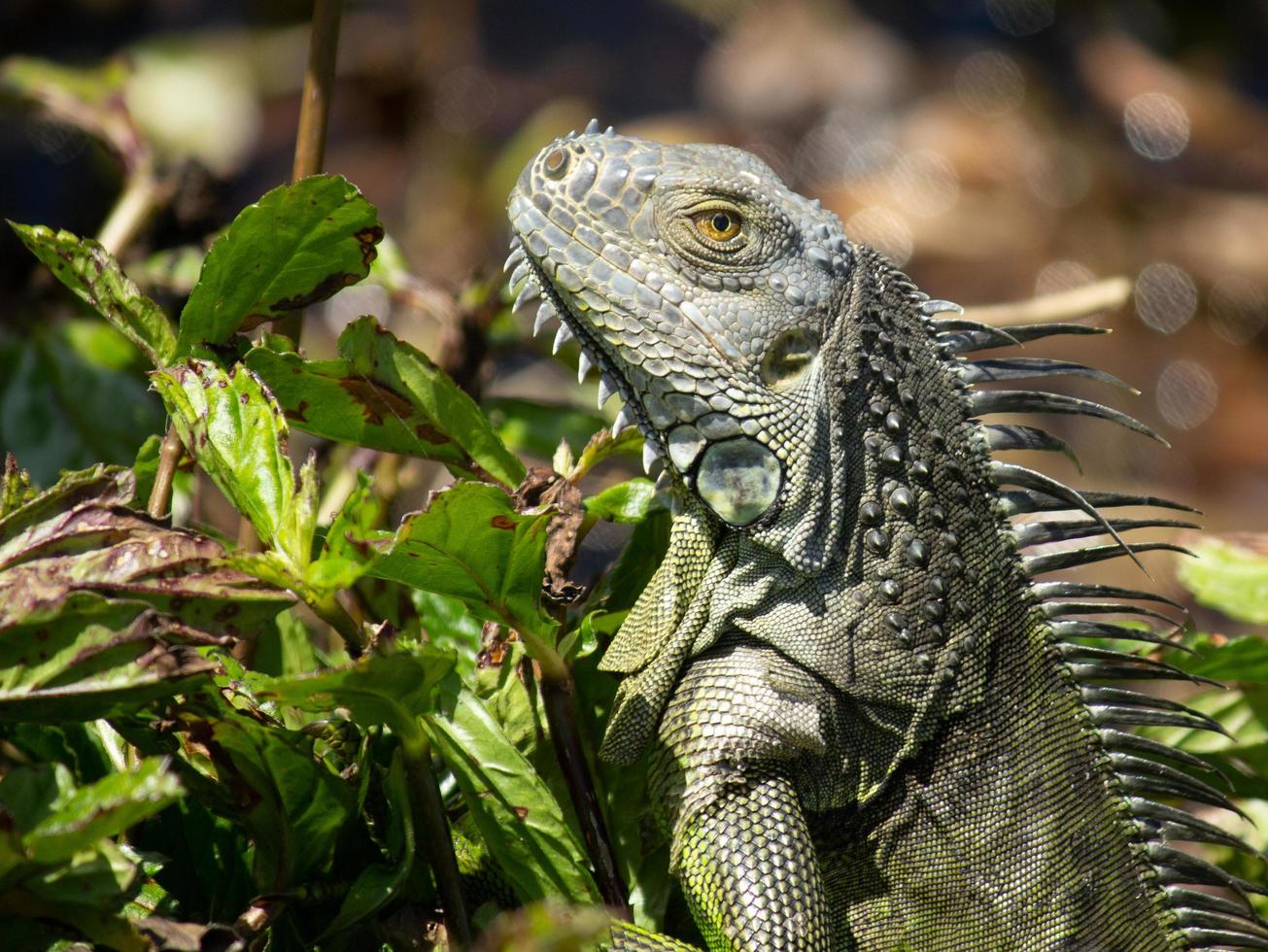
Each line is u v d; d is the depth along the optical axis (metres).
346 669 4.91
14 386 9.23
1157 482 20.45
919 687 6.33
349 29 23.91
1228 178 26.72
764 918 5.86
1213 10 29.80
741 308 6.26
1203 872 6.61
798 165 26.61
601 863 5.94
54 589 4.73
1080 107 28.05
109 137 9.34
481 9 27.98
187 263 8.93
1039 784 6.49
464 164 22.00
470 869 6.23
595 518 6.55
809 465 6.26
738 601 6.27
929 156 25.97
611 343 6.30
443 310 8.41
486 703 5.93
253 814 5.38
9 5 22.98
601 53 27.80
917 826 6.44
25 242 5.93
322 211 5.79
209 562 4.98
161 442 6.54
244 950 4.87
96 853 4.52
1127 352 22.88
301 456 14.07
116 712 4.97
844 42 28.03
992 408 6.67
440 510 5.24
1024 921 6.44
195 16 23.91
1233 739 6.52
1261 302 23.61
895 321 6.56
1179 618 15.52
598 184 6.31
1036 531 6.62
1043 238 24.86
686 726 6.21
